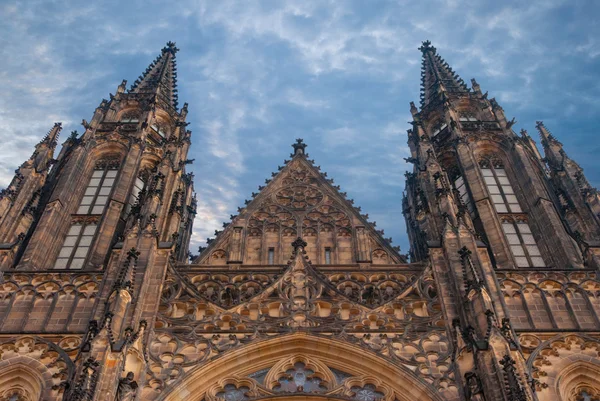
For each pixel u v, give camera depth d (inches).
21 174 2731.3
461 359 1877.5
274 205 2765.7
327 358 2006.6
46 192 2817.4
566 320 2148.1
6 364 1958.7
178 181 2827.3
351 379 1939.0
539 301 2222.0
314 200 2790.4
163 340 2007.9
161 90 3809.1
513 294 2241.6
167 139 3225.9
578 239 2450.8
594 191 2652.6
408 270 2330.2
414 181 3321.9
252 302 2162.9
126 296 1987.0
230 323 2091.5
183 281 2223.2
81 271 2287.2
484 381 1734.7
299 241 2379.4
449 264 2240.4
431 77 4128.9
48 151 2942.9
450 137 3280.0
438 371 1909.4
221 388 1918.1
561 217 2687.0
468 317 2004.2
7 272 2281.0
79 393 1565.0
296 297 2171.5
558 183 2829.7
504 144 3144.7
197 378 1904.5
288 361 1998.0
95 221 2679.6
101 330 1792.6
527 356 1991.9
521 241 2620.6
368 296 2244.1
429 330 2047.2
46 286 2241.6
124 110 3531.0
